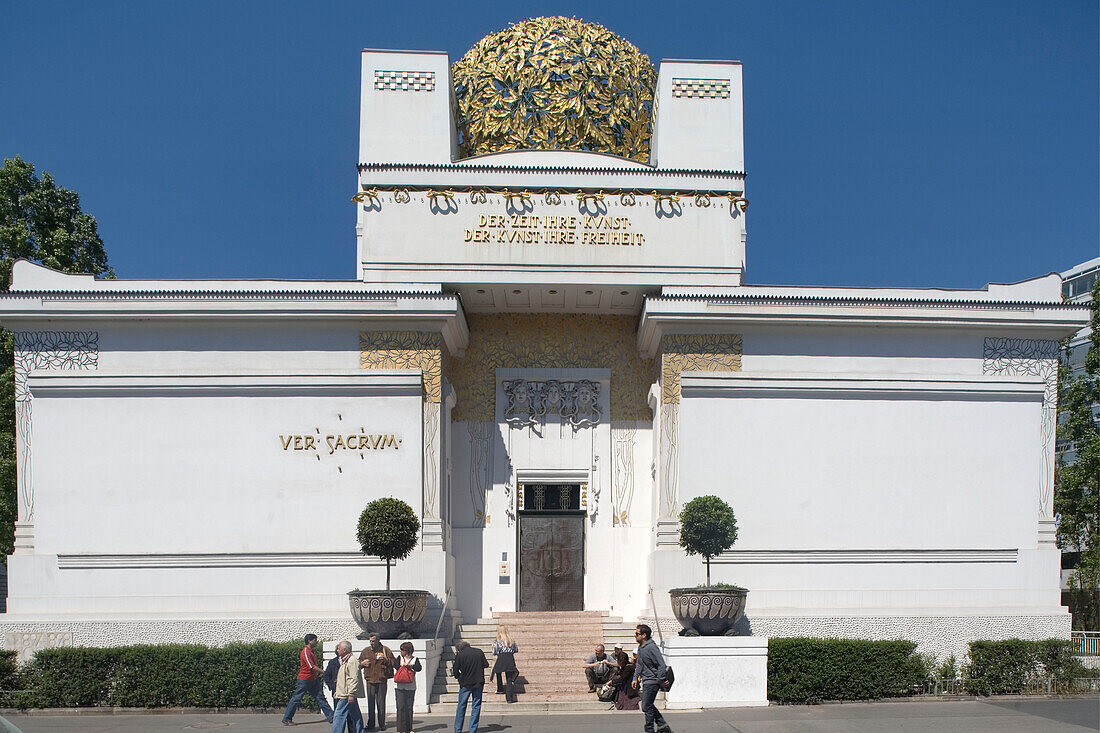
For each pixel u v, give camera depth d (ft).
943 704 57.36
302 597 65.31
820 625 65.46
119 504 65.62
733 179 71.46
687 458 67.72
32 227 97.40
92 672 58.75
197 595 65.10
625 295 72.28
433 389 67.82
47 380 65.92
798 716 52.44
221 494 66.03
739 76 75.15
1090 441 99.30
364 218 70.13
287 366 67.67
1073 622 102.83
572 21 79.71
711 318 67.82
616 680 56.80
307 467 66.54
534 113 76.13
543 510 75.25
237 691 58.29
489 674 62.49
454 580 72.43
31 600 64.54
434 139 73.51
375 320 67.87
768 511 67.46
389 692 56.08
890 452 68.49
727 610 58.85
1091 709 55.16
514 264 69.67
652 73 81.82
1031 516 68.64
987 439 69.05
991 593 67.46
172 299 66.49
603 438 75.66
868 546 67.41
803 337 69.46
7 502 82.99
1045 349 70.23
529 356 76.48
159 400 66.64
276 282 68.08
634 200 70.74
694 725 49.44
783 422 68.39
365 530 59.62
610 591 73.82
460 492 74.54
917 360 69.72
